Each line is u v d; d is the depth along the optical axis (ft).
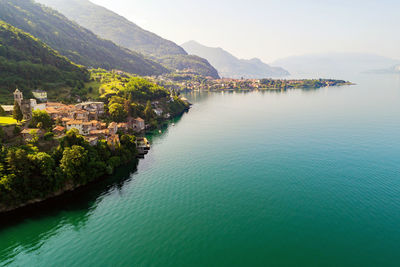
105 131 411.95
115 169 363.35
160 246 216.54
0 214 250.16
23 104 391.04
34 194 270.46
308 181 331.98
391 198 288.71
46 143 333.62
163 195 297.74
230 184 325.21
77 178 307.99
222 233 233.76
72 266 193.88
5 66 620.08
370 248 216.13
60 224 242.17
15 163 260.83
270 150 450.30
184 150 457.68
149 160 407.23
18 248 211.20
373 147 457.68
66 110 489.26
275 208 272.51
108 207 271.69
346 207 273.54
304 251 212.84
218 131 598.75
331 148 455.63
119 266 194.90
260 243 221.66
